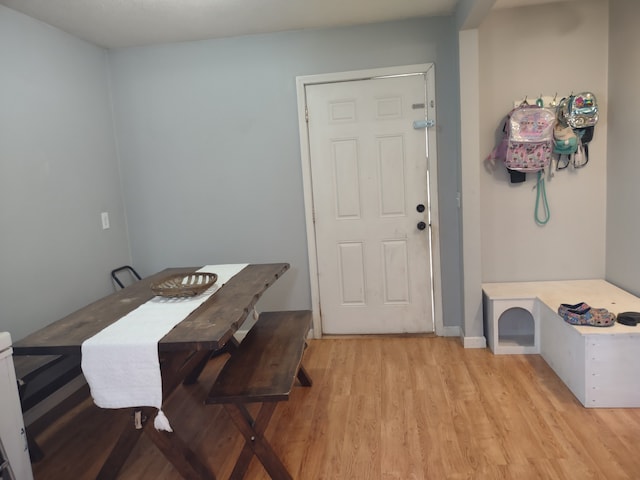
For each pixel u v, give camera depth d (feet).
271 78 11.06
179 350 5.65
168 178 11.68
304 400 8.72
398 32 10.56
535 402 8.13
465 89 9.84
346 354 10.73
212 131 11.41
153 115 11.49
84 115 10.40
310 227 11.44
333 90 10.96
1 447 5.32
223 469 6.89
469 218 10.23
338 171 11.23
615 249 10.25
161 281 8.50
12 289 8.23
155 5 8.70
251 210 11.60
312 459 6.92
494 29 10.34
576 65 10.23
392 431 7.53
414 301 11.48
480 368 9.56
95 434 8.11
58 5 8.43
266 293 11.85
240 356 7.22
